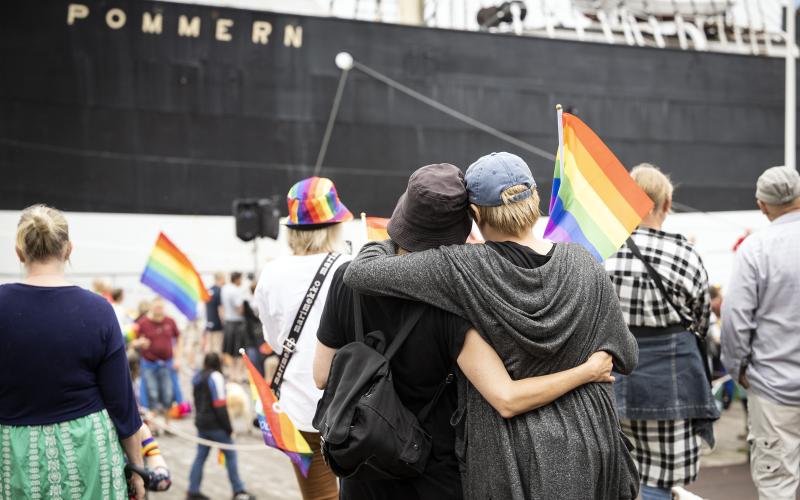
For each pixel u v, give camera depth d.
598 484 2.17
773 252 3.72
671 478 3.66
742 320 3.79
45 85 12.09
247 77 12.68
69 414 2.82
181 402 10.64
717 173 14.09
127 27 12.31
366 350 2.22
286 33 12.72
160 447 8.90
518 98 13.34
